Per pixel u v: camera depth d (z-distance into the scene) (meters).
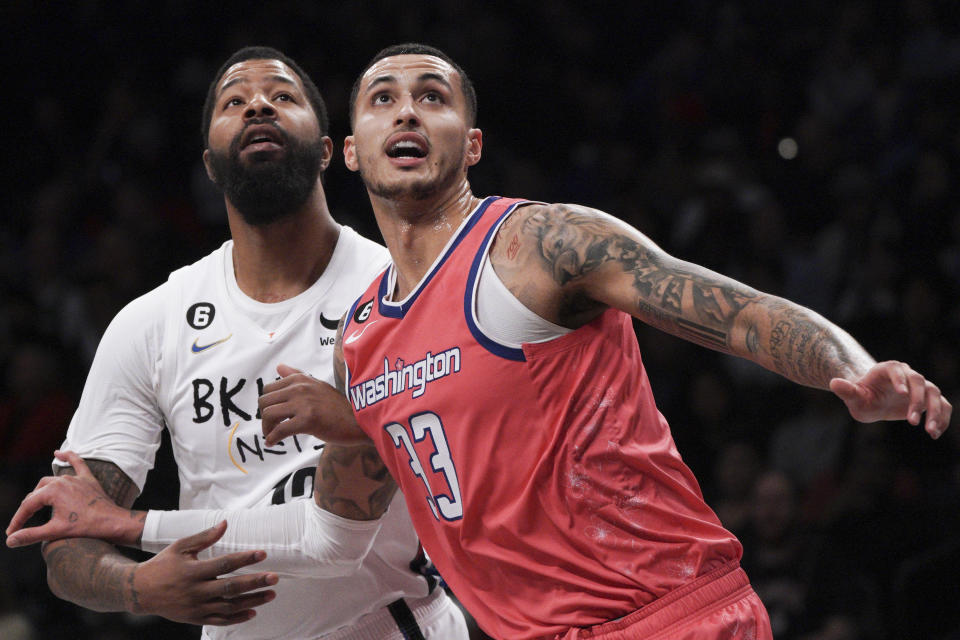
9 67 20.14
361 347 5.70
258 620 6.88
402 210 5.64
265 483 6.78
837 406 13.75
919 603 8.58
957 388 13.79
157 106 19.66
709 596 5.14
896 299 15.05
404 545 6.94
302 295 6.94
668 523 5.20
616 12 21.02
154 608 6.15
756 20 19.52
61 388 15.19
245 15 20.59
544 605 5.29
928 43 17.98
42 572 13.04
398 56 5.88
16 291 16.97
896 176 16.25
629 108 19.16
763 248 16.06
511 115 19.20
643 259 5.06
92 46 20.42
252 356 6.84
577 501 5.15
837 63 18.34
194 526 6.46
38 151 19.58
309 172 6.87
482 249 5.36
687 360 14.72
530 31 20.64
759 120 18.48
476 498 5.31
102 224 18.38
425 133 5.59
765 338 4.69
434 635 7.14
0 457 14.77
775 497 12.05
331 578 6.80
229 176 6.81
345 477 6.23
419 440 5.49
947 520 11.84
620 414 5.23
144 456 7.00
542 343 5.18
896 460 12.91
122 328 7.03
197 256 17.86
